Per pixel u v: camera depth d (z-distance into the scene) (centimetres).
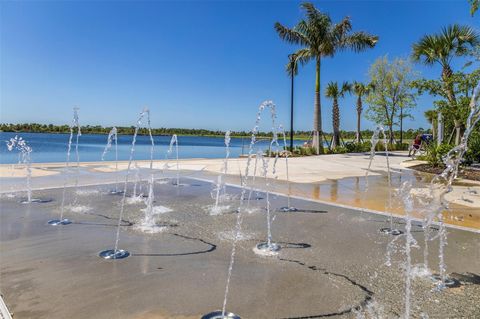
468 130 371
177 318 204
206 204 525
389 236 377
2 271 267
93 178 771
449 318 211
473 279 267
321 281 259
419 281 262
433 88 1162
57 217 432
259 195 607
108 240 346
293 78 1892
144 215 450
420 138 1700
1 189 611
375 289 247
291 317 208
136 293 234
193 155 2028
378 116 2478
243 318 205
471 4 922
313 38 1736
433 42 1309
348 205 535
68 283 247
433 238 372
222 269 278
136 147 3052
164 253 312
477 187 711
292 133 1867
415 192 655
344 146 2081
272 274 270
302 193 639
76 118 730
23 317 202
